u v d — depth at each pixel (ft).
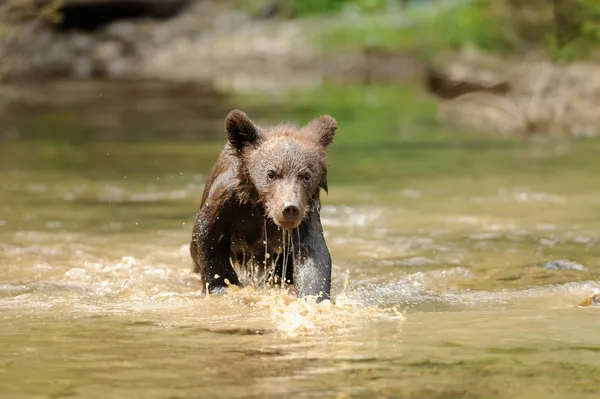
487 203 50.75
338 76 141.59
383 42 147.02
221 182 32.30
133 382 20.66
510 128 86.84
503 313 28.14
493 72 110.73
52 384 20.61
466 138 81.05
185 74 143.54
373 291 32.17
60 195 53.26
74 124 89.81
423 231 43.57
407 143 78.02
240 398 19.44
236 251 34.35
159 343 24.26
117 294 31.73
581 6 96.43
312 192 31.32
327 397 19.44
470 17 134.82
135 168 63.77
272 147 31.32
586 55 109.19
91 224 45.27
